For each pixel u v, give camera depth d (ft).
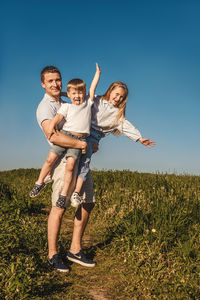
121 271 11.45
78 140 11.14
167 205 14.48
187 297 9.39
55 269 11.28
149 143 13.41
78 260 12.04
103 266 11.98
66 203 11.66
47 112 11.39
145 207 15.48
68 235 15.46
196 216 14.40
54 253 11.52
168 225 13.12
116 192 20.15
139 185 21.54
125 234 13.50
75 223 12.32
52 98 11.88
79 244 12.32
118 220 15.25
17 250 11.86
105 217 17.22
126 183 22.76
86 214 12.30
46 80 11.60
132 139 13.39
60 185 11.43
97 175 26.91
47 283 10.06
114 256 12.69
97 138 12.59
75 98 11.28
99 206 19.02
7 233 13.08
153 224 13.16
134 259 11.87
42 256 11.89
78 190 11.39
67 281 10.59
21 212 18.03
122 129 13.28
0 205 18.03
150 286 10.14
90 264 11.96
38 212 19.52
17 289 8.94
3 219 15.25
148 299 9.64
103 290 10.11
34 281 9.75
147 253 11.71
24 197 20.49
